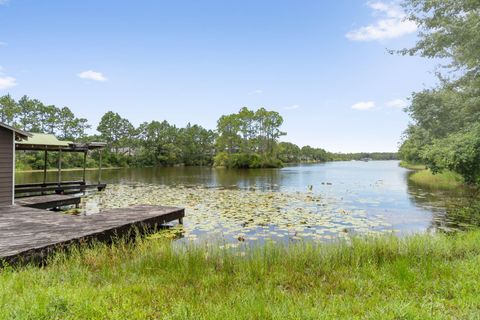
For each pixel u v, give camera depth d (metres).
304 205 11.43
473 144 10.45
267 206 11.20
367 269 3.75
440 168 14.77
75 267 3.90
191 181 23.69
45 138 15.71
